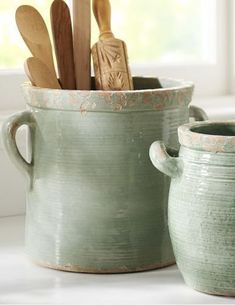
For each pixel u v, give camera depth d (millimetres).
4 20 1562
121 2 1771
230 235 994
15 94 1529
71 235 1119
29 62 1139
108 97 1079
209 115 1488
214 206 995
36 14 1160
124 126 1095
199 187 1006
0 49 1563
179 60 1738
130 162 1104
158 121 1112
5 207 1413
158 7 1808
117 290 1068
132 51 1801
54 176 1119
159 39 1822
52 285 1088
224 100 1667
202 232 1008
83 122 1094
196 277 1042
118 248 1116
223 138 989
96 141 1095
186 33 1785
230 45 1730
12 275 1126
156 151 1040
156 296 1044
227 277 1017
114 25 1766
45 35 1164
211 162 999
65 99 1092
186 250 1030
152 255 1134
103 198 1104
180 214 1025
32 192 1156
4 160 1395
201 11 1748
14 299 1037
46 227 1140
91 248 1116
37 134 1135
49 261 1145
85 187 1104
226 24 1724
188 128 1048
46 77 1151
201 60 1733
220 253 1005
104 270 1122
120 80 1152
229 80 1743
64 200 1115
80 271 1128
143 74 1627
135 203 1111
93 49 1178
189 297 1038
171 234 1053
